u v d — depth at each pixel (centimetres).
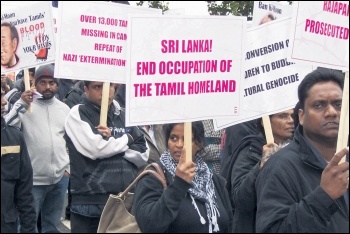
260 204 340
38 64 516
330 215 321
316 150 347
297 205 324
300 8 352
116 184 513
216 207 380
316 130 344
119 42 474
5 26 504
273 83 450
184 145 353
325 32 356
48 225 671
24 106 611
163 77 347
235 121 449
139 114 344
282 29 450
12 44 504
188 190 369
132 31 342
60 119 655
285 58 450
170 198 345
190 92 352
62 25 461
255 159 441
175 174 352
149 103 346
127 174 522
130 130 543
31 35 523
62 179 667
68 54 463
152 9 477
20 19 525
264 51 451
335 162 317
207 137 613
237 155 452
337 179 316
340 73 355
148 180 368
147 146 552
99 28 469
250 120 469
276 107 447
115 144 505
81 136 507
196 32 352
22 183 445
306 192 335
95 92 522
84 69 467
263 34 452
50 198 667
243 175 434
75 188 514
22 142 443
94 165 512
